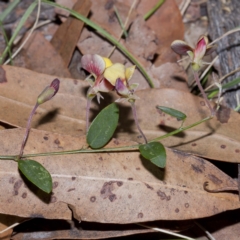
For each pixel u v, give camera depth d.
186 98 0.43
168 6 0.50
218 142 0.42
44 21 0.50
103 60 0.39
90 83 0.39
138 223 0.41
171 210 0.40
